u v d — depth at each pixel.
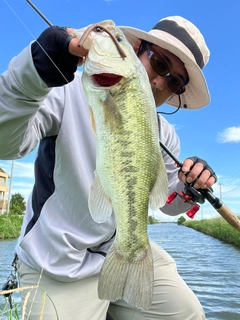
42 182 0.58
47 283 0.55
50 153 0.56
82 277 0.55
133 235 0.42
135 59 0.41
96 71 0.38
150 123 0.42
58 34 0.39
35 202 0.58
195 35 0.67
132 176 0.41
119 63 0.39
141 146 0.41
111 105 0.39
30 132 0.48
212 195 0.61
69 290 0.56
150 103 0.42
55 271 0.54
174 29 0.66
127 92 0.40
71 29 0.41
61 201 0.55
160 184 0.43
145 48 0.62
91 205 0.41
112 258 0.41
